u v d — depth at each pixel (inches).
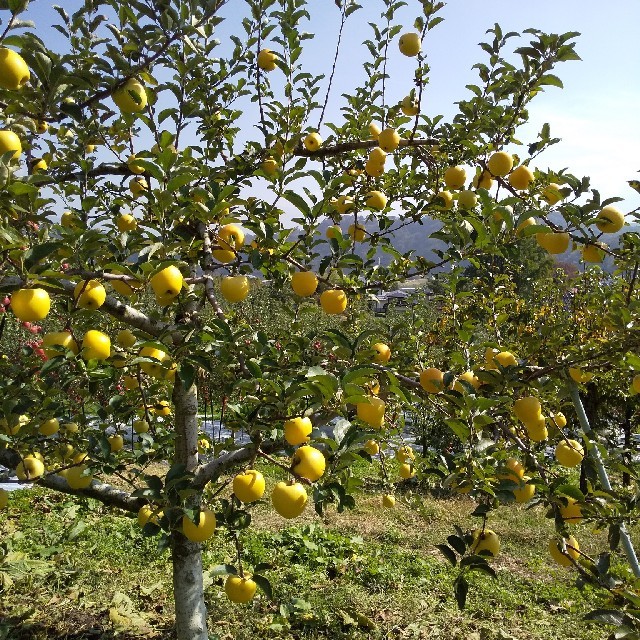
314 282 81.5
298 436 66.3
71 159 86.8
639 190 77.0
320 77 106.7
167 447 99.7
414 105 103.3
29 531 176.7
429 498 265.0
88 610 131.6
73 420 84.5
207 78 100.6
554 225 77.0
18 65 59.2
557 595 163.5
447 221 97.5
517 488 66.0
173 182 69.2
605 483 87.9
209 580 150.9
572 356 85.7
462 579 65.6
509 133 93.2
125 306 79.6
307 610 141.6
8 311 92.8
